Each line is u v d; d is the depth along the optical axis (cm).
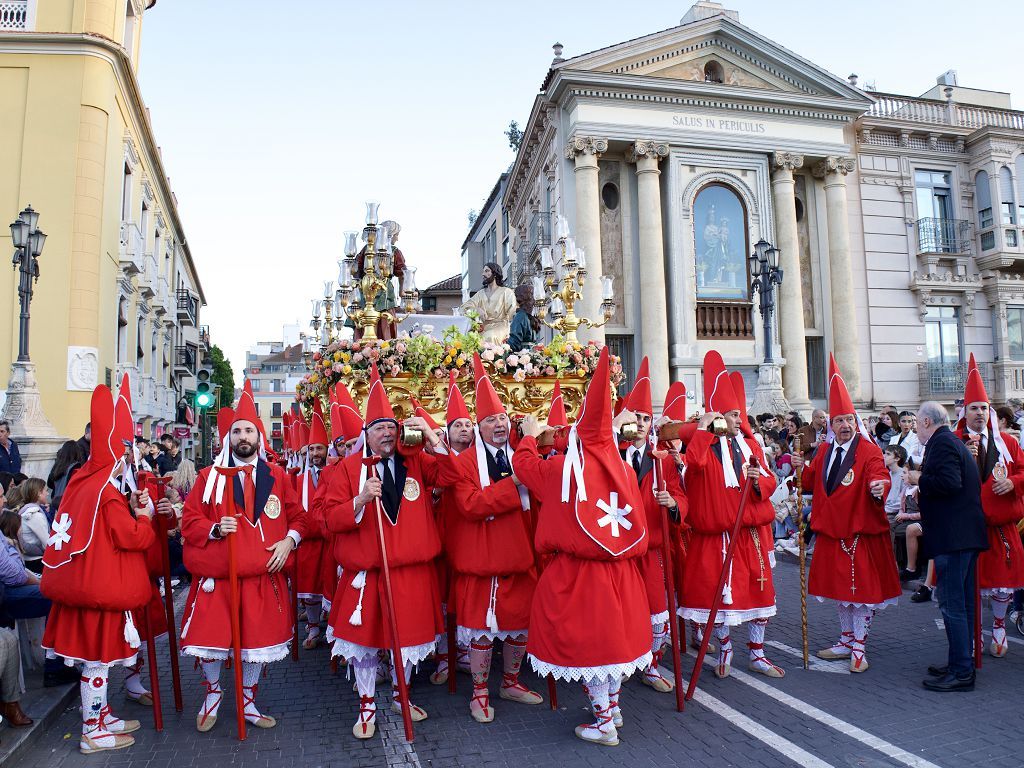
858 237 2238
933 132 2294
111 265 1878
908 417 1049
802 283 2202
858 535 564
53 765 430
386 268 727
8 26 1764
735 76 2152
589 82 1966
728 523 545
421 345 687
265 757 437
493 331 839
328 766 423
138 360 2377
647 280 1980
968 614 526
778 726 463
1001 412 729
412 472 487
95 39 1747
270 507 484
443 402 695
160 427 2770
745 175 2105
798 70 2147
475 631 483
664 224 2064
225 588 473
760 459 570
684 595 555
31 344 1667
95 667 452
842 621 596
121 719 498
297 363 6938
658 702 510
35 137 1722
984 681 541
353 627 460
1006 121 2431
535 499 538
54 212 1708
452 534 521
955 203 2325
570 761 420
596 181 1969
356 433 529
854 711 485
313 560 680
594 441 441
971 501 527
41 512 610
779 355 2066
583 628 422
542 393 723
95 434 462
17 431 1197
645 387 545
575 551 428
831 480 577
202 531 464
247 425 486
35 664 595
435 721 487
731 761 415
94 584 444
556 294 797
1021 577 585
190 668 642
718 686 541
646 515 538
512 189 2780
